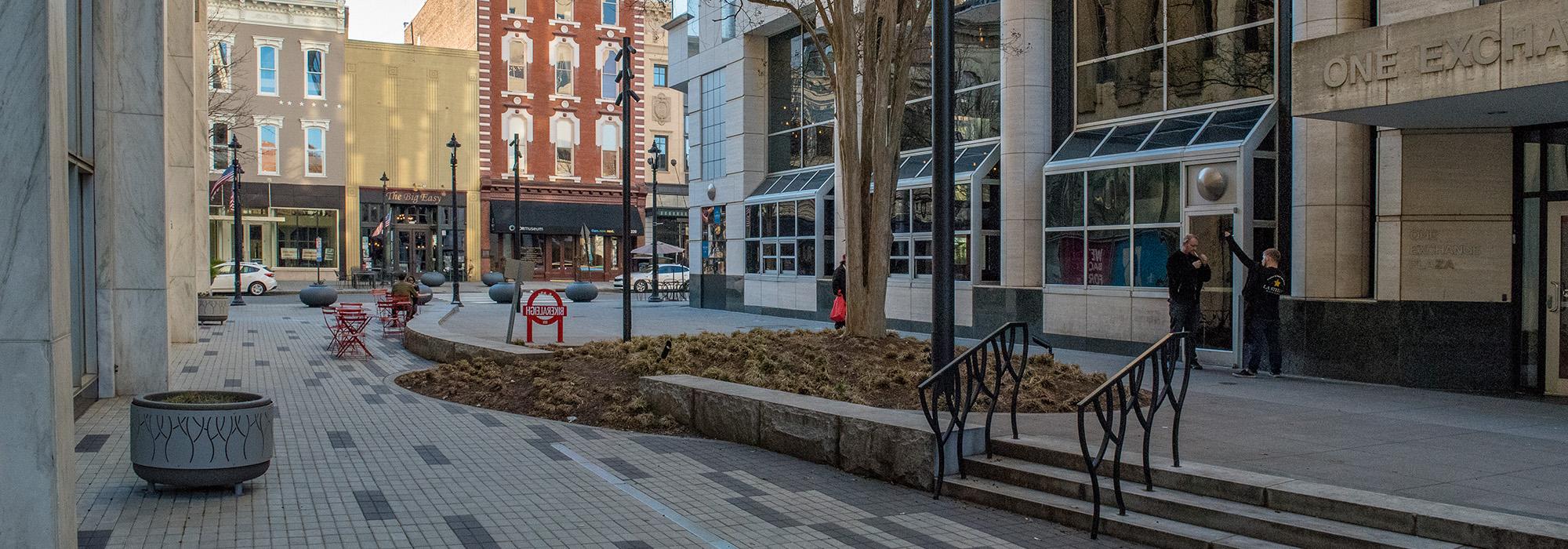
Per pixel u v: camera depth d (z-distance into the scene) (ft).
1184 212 52.24
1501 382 40.93
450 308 97.96
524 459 30.25
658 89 222.69
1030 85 63.26
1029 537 22.39
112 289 41.06
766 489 26.81
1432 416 33.60
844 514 24.32
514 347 51.29
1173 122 55.83
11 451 15.12
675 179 225.97
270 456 25.35
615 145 205.46
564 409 38.22
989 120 69.82
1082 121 62.28
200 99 81.15
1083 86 62.13
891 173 44.37
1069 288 59.36
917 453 26.78
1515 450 27.30
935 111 30.78
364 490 25.76
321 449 30.99
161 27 41.75
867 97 44.73
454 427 35.35
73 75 36.81
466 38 200.23
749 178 97.96
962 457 26.91
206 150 82.74
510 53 195.31
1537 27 31.71
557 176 199.62
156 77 41.39
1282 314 46.47
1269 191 50.24
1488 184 41.45
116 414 36.58
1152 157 53.98
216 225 168.35
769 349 42.34
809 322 84.84
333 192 179.22
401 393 43.86
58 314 15.70
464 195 190.80
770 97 98.32
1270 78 51.11
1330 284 45.39
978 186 67.36
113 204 40.98
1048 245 61.31
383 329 77.00
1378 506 20.07
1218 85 53.98
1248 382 43.78
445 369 48.03
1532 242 40.65
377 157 183.93
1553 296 39.99
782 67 96.27
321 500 24.62
